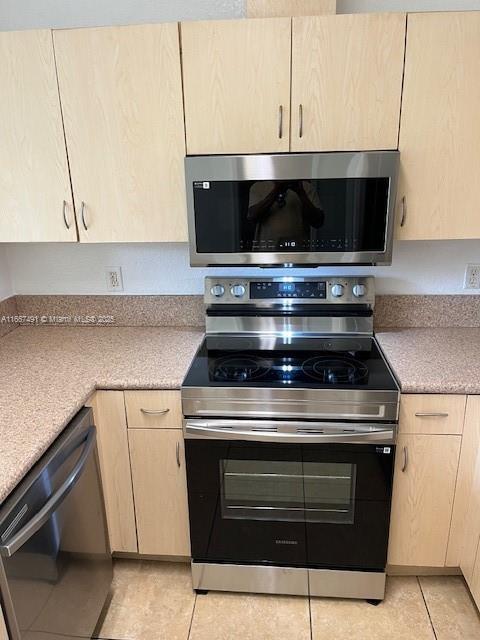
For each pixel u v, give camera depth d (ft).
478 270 6.84
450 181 5.53
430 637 5.59
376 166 5.24
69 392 5.24
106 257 7.23
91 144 5.68
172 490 5.96
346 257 5.65
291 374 5.61
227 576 6.10
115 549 6.33
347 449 5.38
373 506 5.60
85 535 5.22
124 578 6.49
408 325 7.07
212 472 5.65
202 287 7.24
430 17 5.01
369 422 5.32
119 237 6.04
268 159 5.27
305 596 6.17
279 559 5.98
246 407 5.38
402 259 6.87
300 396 5.27
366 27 5.06
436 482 5.63
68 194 5.90
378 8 6.08
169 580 6.45
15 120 5.65
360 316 6.66
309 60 5.20
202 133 5.55
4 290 7.27
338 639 5.58
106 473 5.95
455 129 5.36
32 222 6.04
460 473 5.57
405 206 5.64
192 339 6.78
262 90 5.33
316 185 5.35
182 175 5.73
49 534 4.38
